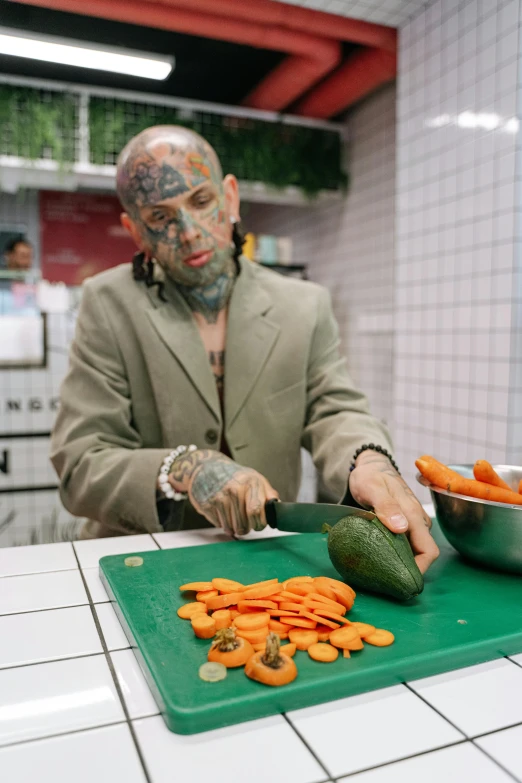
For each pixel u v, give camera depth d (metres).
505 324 1.85
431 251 2.16
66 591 0.72
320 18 2.18
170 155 1.03
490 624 0.61
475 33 1.91
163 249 1.08
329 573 0.75
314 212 3.76
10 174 2.73
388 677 0.52
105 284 1.18
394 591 0.65
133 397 1.18
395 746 0.45
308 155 3.21
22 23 1.47
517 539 0.72
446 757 0.44
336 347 1.32
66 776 0.42
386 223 3.05
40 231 3.77
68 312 2.46
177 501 1.00
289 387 1.22
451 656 0.55
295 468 1.26
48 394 2.44
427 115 2.15
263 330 1.20
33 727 0.47
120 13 1.95
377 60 2.50
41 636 0.61
